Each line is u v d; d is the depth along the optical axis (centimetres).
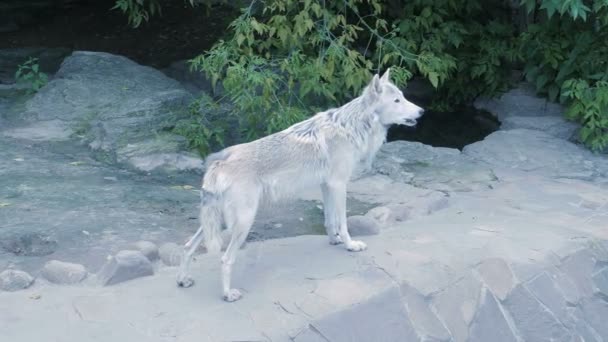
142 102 904
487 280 521
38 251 532
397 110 517
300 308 447
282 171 477
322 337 430
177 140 819
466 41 1084
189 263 479
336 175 511
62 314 435
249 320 432
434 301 489
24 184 676
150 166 766
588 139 870
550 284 541
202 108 862
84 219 596
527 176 773
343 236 531
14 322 423
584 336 541
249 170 462
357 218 586
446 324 483
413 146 847
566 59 970
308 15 786
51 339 405
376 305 462
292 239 567
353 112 512
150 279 491
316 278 486
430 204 650
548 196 700
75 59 1034
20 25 1466
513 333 514
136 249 523
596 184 760
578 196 698
